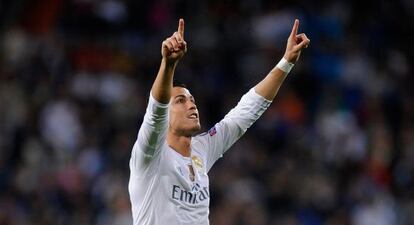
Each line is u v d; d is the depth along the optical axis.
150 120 21.08
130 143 48.72
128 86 53.75
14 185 45.88
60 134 49.38
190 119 22.48
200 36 57.91
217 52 57.12
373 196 49.25
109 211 43.88
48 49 54.44
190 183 22.17
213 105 53.00
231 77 55.91
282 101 54.84
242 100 24.44
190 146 22.86
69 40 55.81
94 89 53.00
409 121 56.53
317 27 60.50
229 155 49.47
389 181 52.03
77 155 48.03
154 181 21.80
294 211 47.91
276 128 52.75
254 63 56.78
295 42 24.17
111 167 47.25
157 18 58.41
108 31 56.88
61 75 53.22
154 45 56.94
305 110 55.34
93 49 55.41
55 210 45.06
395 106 57.31
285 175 48.94
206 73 55.34
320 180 49.06
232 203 45.97
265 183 48.66
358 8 63.03
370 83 58.16
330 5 62.00
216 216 45.50
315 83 57.09
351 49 59.75
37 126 49.75
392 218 49.44
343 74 58.16
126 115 50.91
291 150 51.88
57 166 47.09
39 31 57.19
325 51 59.03
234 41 58.22
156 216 21.78
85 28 56.78
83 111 51.31
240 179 48.03
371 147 52.94
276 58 57.41
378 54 60.47
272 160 50.38
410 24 63.44
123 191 44.69
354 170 51.31
